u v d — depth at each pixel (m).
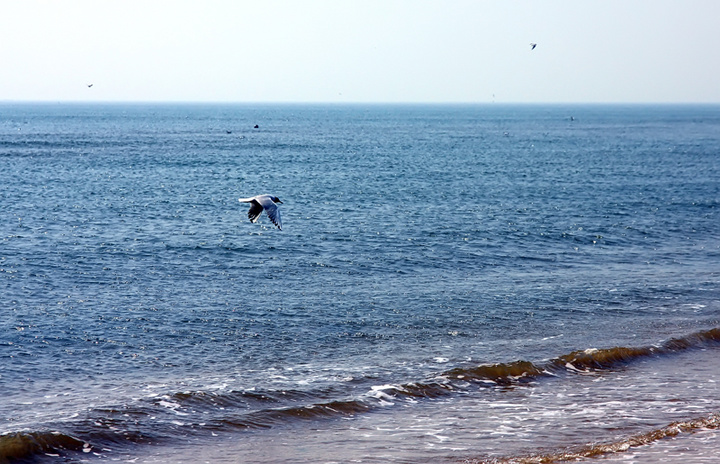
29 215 119.56
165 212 126.06
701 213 131.00
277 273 81.31
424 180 183.25
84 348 55.84
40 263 83.69
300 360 53.88
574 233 108.88
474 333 60.56
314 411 44.50
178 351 55.59
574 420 43.81
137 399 45.75
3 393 46.69
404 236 104.12
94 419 42.31
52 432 39.97
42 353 54.56
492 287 75.81
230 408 44.88
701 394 48.19
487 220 119.88
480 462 38.03
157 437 40.84
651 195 156.00
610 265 88.06
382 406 45.75
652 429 42.50
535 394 48.09
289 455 38.91
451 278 80.00
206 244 96.56
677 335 60.16
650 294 73.44
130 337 58.53
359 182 177.62
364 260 88.19
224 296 71.19
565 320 64.38
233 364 52.94
